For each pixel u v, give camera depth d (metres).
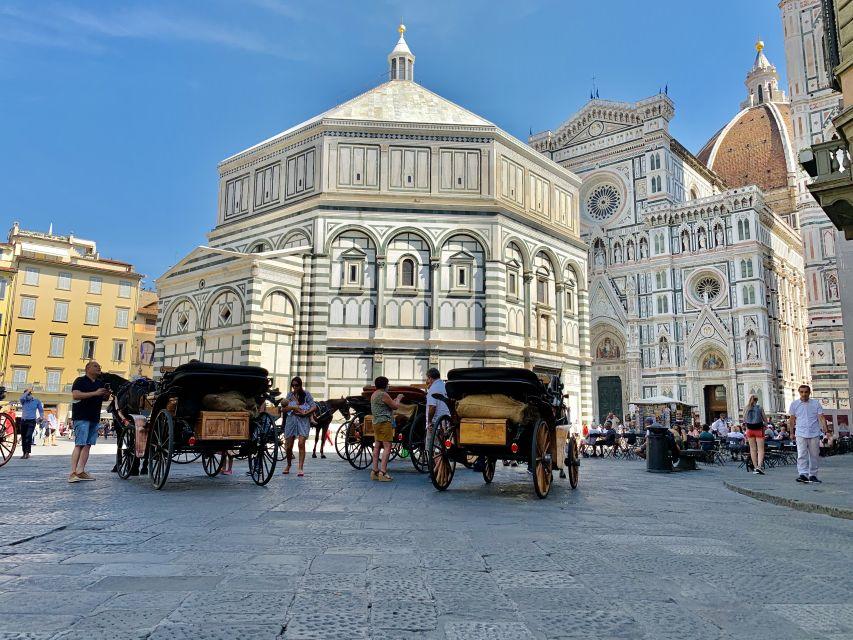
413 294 37.97
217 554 6.90
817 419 17.38
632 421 57.97
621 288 74.81
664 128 75.00
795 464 28.03
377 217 38.56
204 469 17.61
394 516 9.82
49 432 46.97
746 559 7.23
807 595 5.71
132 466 15.38
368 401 19.61
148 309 76.38
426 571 6.27
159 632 4.44
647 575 6.34
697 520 10.36
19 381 63.81
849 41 16.48
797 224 96.81
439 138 40.06
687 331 69.56
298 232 39.28
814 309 61.03
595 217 79.25
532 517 10.11
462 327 37.91
